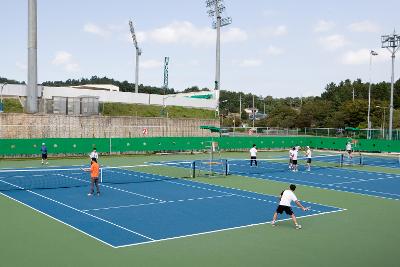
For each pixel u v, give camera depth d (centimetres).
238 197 2133
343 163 4194
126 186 2433
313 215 1741
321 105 10594
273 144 5862
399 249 1259
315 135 6700
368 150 5662
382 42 5556
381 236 1412
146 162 3925
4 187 2348
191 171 3256
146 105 6606
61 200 1964
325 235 1415
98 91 6106
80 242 1272
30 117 4322
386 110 9344
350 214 1773
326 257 1172
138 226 1480
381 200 2138
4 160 3869
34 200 1956
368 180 2922
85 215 1647
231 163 3994
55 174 2938
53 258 1117
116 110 6131
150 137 4841
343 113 9581
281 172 3316
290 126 10681
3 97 5288
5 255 1140
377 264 1119
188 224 1527
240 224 1546
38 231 1398
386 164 4166
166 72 7894
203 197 2111
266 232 1440
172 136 5388
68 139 4269
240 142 5544
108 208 1791
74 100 5138
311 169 3591
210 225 1519
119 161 3994
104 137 4756
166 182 2634
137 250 1200
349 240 1356
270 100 18700
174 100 6962
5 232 1383
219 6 6384
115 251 1187
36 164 3597
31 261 1091
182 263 1095
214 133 5912
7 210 1728
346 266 1098
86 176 2839
